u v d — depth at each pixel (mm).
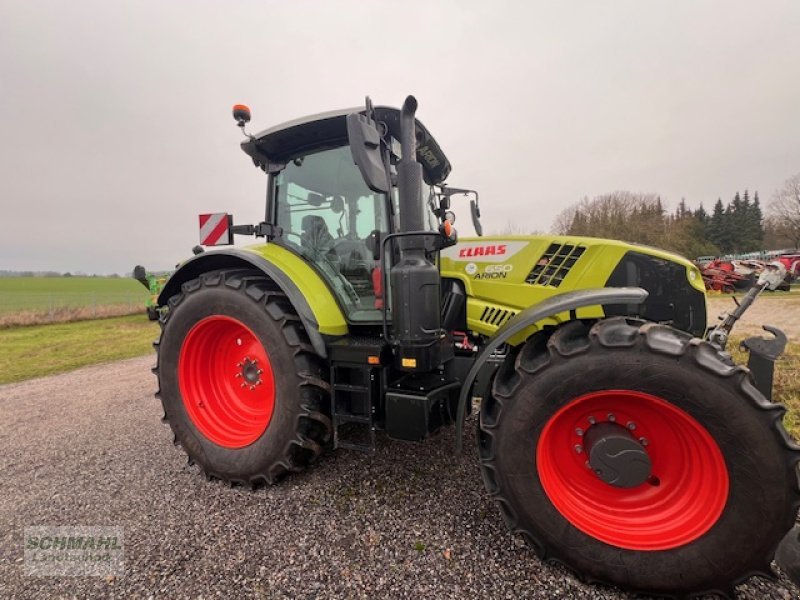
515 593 1508
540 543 1636
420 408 1991
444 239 2115
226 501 2158
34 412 3889
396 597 1490
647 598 1503
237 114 2432
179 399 2506
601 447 1588
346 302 2533
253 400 2557
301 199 2643
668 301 2156
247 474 2256
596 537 1539
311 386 2197
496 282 2357
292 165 2650
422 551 1721
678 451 1566
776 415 1345
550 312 1729
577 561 1557
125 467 2607
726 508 1401
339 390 2209
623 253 2160
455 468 2418
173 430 2527
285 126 2406
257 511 2049
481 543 1765
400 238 2020
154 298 10641
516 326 1781
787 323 7000
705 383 1411
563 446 1723
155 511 2082
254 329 2266
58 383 5145
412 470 2406
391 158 2410
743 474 1373
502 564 1645
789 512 1343
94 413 3785
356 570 1624
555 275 2238
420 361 2006
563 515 1594
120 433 3230
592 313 2057
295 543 1793
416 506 2043
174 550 1777
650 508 1575
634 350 1513
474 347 2641
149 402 4113
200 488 2311
